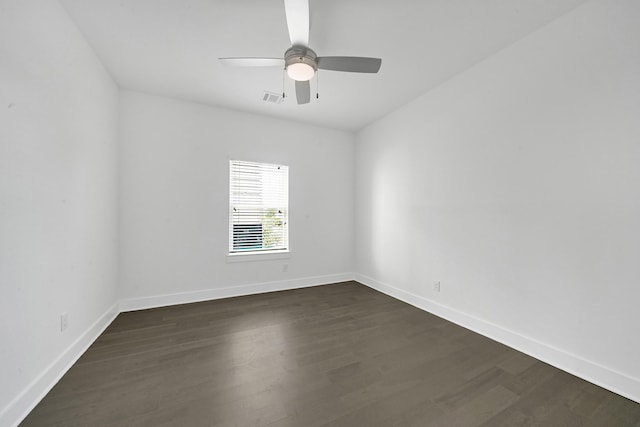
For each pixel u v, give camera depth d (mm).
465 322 2543
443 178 2793
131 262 2902
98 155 2326
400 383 1693
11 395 1303
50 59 1633
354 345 2189
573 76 1802
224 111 3381
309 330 2467
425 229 3012
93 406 1454
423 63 2436
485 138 2373
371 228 3955
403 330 2479
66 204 1812
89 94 2150
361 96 3092
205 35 2061
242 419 1376
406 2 1733
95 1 1720
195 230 3213
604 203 1669
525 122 2074
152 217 2996
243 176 3553
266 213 3711
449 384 1688
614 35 1618
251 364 1895
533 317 2025
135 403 1482
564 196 1854
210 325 2551
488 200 2350
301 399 1535
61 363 1725
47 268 1603
